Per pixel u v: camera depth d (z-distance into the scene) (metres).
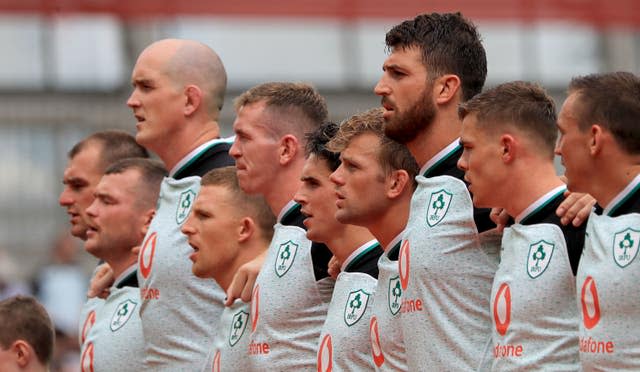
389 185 19.59
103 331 25.36
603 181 16.69
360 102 52.94
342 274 20.42
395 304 19.41
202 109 23.88
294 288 21.06
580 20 50.28
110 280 26.09
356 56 53.41
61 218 52.50
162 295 23.39
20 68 52.34
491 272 18.41
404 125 19.00
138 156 27.44
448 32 19.02
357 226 20.39
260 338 21.28
